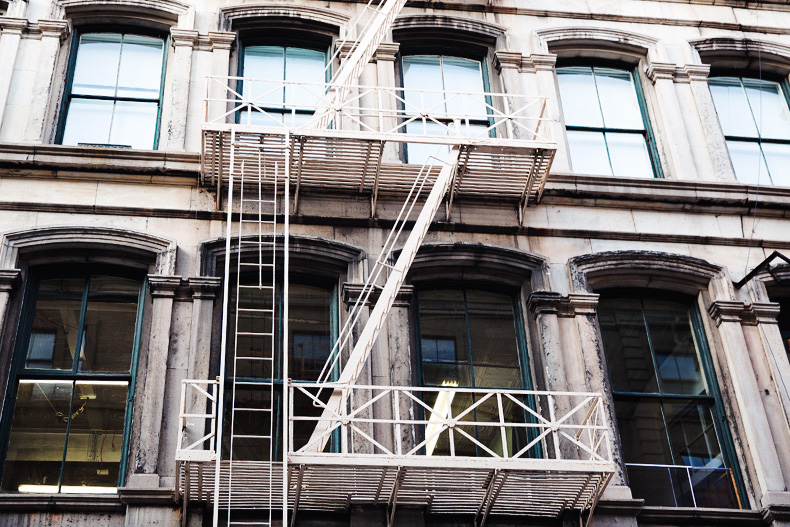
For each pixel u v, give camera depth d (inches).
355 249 591.5
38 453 518.3
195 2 701.9
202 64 671.8
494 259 601.6
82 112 652.1
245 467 469.4
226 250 545.3
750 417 561.3
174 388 527.8
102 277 580.1
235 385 544.1
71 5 684.1
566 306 587.8
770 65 750.5
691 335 609.0
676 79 721.0
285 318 489.1
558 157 663.1
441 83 712.4
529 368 576.4
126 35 694.5
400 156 653.9
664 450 561.6
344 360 562.3
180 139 629.3
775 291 624.1
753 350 591.8
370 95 673.6
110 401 537.6
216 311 561.3
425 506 499.5
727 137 717.3
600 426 500.7
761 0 776.9
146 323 559.5
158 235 580.1
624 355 595.2
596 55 736.3
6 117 623.8
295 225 600.4
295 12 709.9
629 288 619.8
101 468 517.7
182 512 487.5
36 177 597.6
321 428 490.6
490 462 469.4
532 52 719.1
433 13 728.3
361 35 700.7
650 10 758.5
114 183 601.6
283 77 695.1
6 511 483.2
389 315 568.7
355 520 494.6
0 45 653.9
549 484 488.1
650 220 639.1
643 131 705.6
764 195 656.4
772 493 532.7
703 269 617.6
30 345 550.6
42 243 569.3
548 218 627.5
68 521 484.7
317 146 582.6
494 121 691.4
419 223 557.3
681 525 522.3
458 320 593.3
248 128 566.3
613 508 513.7
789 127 729.6
